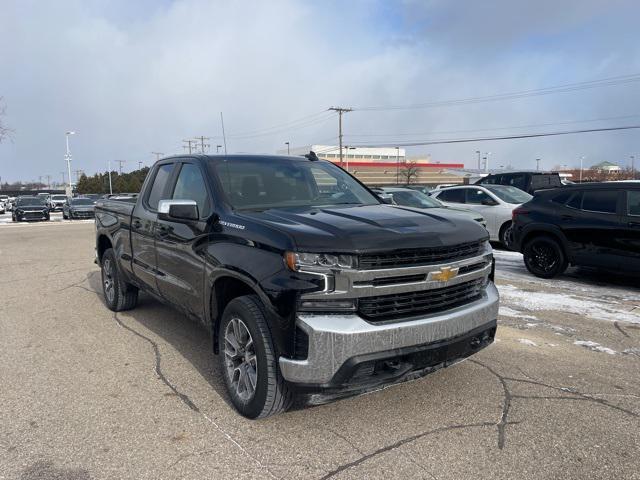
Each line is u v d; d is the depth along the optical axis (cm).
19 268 1012
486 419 348
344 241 304
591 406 367
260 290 317
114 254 612
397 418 350
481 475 284
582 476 283
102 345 511
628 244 730
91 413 362
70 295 748
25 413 363
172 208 392
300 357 302
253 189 425
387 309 313
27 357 477
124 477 286
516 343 507
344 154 9450
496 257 1087
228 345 369
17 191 10425
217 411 364
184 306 445
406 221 350
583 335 535
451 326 329
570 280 833
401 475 285
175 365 454
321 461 299
